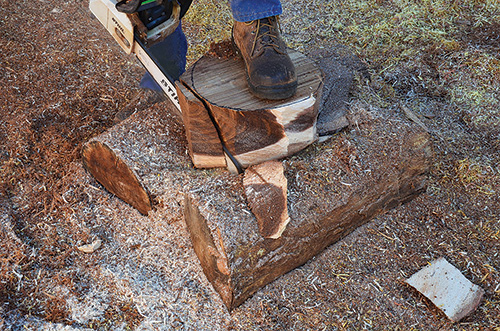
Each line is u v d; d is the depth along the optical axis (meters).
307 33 3.59
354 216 2.15
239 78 2.08
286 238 1.95
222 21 3.75
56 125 2.95
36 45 3.51
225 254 1.83
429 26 3.58
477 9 3.75
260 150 2.02
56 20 3.75
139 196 2.22
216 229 1.87
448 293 2.00
